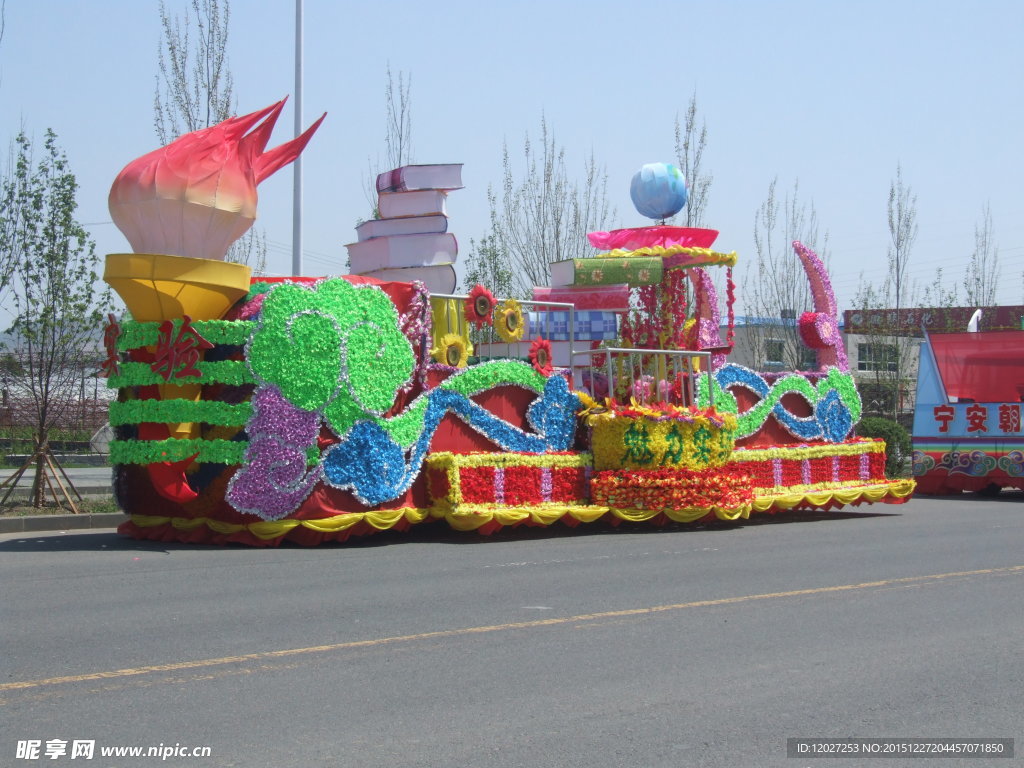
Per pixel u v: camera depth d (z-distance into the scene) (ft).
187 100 63.16
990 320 122.21
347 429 39.52
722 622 25.29
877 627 25.08
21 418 95.50
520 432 45.34
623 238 54.19
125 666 20.38
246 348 38.04
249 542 38.58
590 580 31.30
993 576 32.91
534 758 15.70
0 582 29.96
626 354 52.44
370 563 34.65
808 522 51.01
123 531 41.96
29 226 53.16
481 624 24.67
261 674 19.97
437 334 44.16
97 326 54.24
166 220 36.76
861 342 122.83
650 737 16.75
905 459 87.71
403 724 17.15
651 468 46.47
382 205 48.19
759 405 55.06
